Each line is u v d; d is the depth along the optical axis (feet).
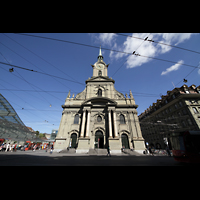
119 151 64.90
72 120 81.41
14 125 72.90
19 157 37.42
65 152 66.03
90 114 82.53
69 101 90.74
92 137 74.33
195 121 86.02
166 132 113.09
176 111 104.27
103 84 97.91
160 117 126.52
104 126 78.33
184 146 30.32
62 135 75.36
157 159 39.65
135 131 76.59
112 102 84.07
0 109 58.54
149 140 146.82
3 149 65.98
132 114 82.94
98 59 125.08
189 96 96.43
